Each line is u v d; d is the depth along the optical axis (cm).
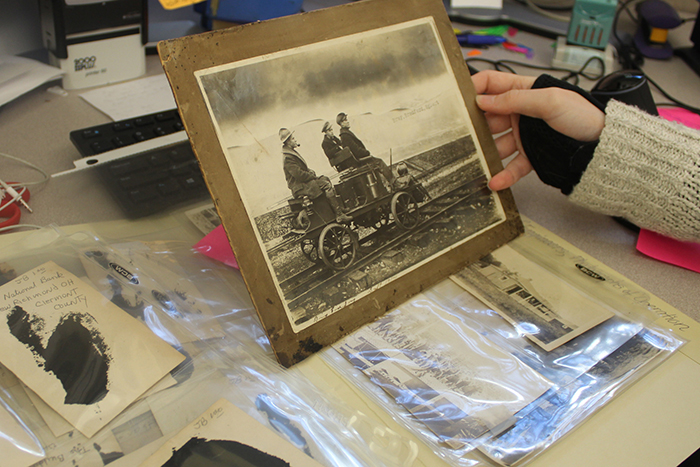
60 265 41
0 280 39
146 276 42
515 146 60
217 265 46
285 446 31
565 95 50
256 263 36
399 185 44
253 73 38
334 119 41
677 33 102
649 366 39
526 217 56
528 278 46
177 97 35
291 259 38
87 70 74
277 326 36
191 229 50
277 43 39
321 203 40
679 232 49
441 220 46
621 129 49
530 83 60
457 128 49
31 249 42
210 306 42
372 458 32
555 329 41
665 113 71
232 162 36
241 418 33
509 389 36
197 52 36
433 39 48
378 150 43
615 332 41
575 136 52
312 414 34
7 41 76
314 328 38
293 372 37
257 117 38
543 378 37
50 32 70
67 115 68
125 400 33
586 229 55
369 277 41
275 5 82
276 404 34
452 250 46
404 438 33
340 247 40
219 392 34
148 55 87
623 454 33
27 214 51
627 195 50
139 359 35
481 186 49
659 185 48
